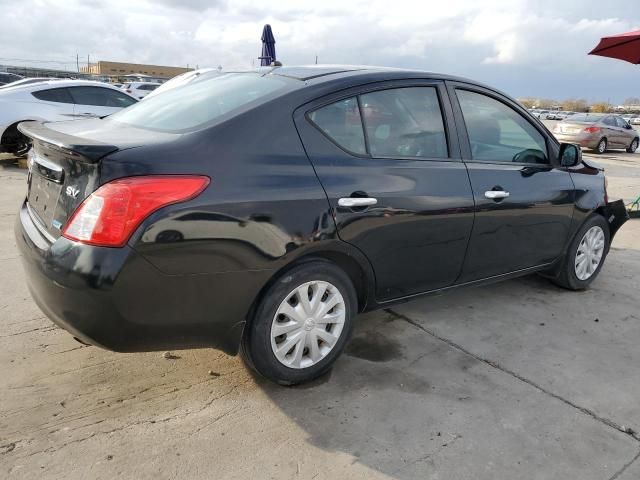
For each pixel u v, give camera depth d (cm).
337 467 231
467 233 339
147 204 221
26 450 230
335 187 273
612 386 306
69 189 237
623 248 609
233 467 228
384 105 307
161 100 322
